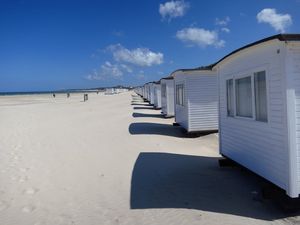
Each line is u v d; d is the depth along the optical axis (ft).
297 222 14.61
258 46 17.37
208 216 15.43
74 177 22.71
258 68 18.29
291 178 15.11
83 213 16.35
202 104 41.29
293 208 15.62
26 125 52.24
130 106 104.73
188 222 14.82
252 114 19.76
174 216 15.57
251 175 21.93
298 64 15.14
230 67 23.24
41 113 78.02
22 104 129.39
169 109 65.57
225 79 24.54
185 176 22.44
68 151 31.68
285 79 15.14
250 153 20.20
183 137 41.50
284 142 15.61
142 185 20.68
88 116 69.82
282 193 16.25
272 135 16.96
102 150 32.24
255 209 16.17
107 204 17.51
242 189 19.29
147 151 31.81
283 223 14.52
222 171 23.56
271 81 16.71
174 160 27.66
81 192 19.58
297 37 14.67
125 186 20.57
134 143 36.35
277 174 16.52
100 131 46.09
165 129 48.37
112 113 77.66
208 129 41.47
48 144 35.32
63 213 16.42
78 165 26.05
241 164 21.89
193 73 41.01
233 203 17.04
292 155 15.11
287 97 15.11
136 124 54.70
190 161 27.20
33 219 15.76
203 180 21.36
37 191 19.81
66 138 39.55
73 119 63.16
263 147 18.20
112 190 19.84
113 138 39.83
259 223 14.56
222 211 16.02
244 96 21.11
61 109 93.15
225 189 19.38
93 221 15.33
